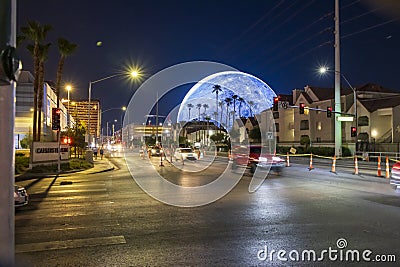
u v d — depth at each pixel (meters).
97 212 9.59
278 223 8.12
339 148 38.62
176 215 9.12
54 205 10.76
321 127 58.03
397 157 34.97
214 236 7.05
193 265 5.40
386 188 14.04
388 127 50.28
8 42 2.11
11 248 2.41
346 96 55.16
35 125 29.16
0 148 2.38
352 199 11.42
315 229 7.54
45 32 30.22
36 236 7.12
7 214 2.39
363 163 31.80
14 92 2.47
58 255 5.90
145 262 5.54
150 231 7.48
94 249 6.23
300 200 11.30
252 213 9.30
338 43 37.62
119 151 77.75
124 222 8.34
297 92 65.94
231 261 5.59
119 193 13.32
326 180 17.16
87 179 19.23
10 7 2.14
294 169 24.36
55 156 25.25
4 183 2.39
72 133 38.78
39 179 19.31
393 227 7.68
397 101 50.03
